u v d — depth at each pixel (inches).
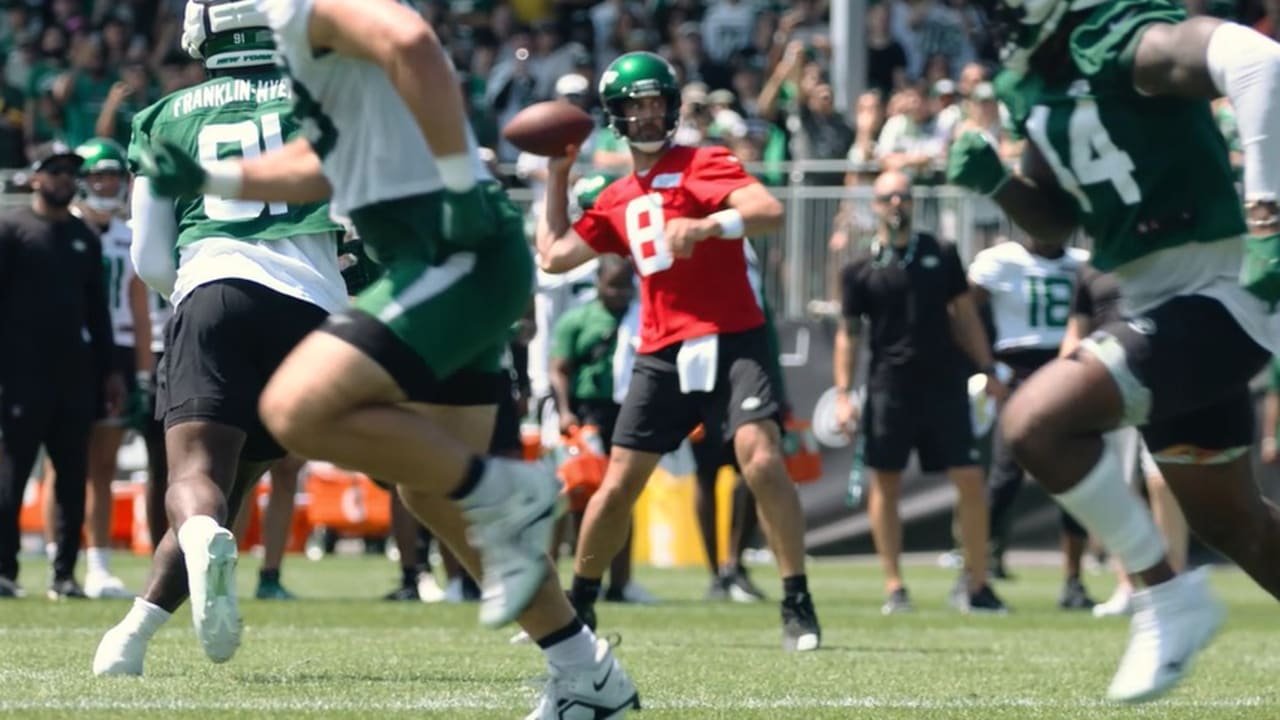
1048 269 1710.1
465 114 602.9
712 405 1152.2
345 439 602.5
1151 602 667.4
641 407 1146.7
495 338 633.0
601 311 1688.0
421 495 665.0
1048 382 672.4
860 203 2319.1
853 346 1624.0
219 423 829.2
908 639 1269.7
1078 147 701.3
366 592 1743.4
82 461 1574.8
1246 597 1904.5
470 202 602.2
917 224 2289.6
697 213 1123.9
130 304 1691.7
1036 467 671.1
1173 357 676.1
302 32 608.7
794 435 1925.4
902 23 2755.9
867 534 2345.0
